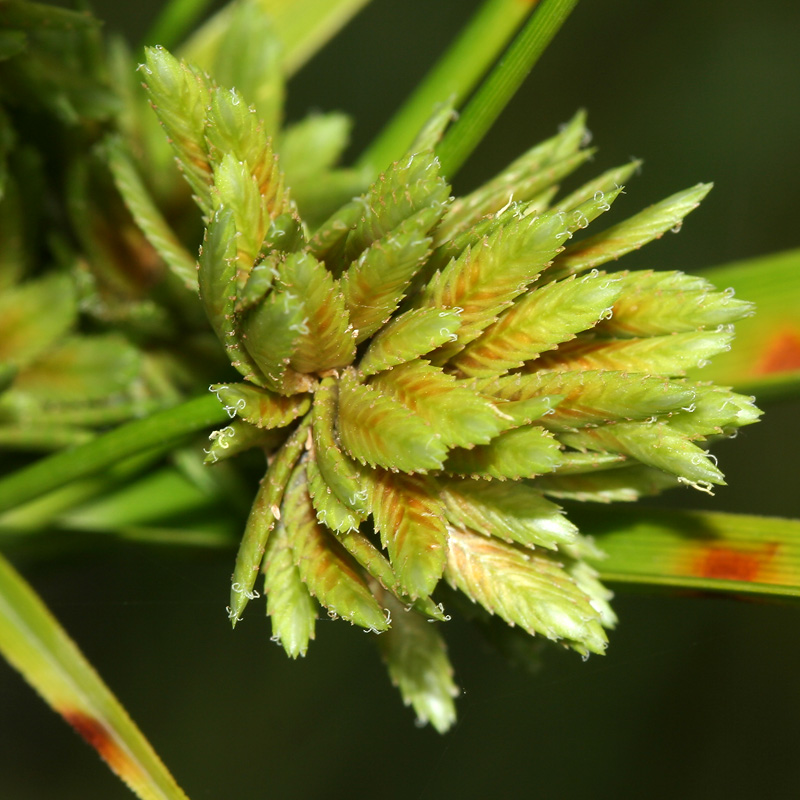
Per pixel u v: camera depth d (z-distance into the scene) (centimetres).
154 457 21
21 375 20
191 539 21
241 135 19
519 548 19
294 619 19
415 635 19
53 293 20
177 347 21
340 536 18
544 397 18
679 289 19
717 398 19
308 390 19
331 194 20
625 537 20
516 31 20
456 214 19
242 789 28
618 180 19
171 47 21
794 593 19
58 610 27
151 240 19
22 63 20
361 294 18
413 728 29
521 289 18
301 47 21
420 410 18
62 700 19
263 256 18
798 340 20
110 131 20
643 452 19
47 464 19
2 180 20
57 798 28
